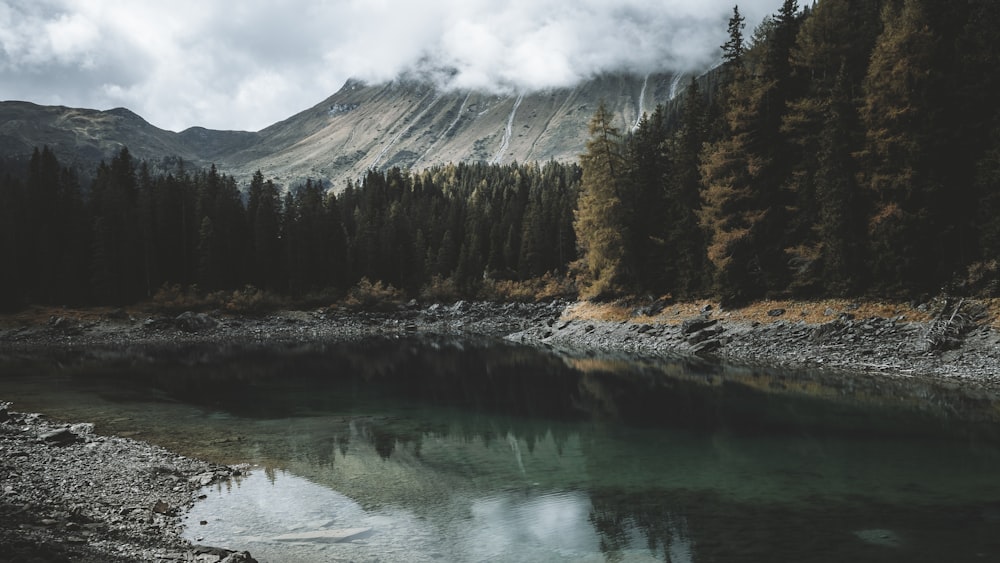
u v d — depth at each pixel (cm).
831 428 2152
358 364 4700
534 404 2844
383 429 2334
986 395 2603
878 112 4025
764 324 4491
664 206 6006
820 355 3812
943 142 3778
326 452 1978
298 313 9450
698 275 5478
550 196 11869
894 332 3647
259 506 1437
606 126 6147
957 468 1653
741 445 1975
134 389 3388
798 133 4756
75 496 1406
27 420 2367
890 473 1625
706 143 5281
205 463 1816
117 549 1042
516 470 1755
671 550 1155
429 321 9656
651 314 5722
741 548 1156
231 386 3509
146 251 8969
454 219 12188
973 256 3681
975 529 1224
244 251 9881
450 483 1634
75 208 8756
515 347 5925
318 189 12125
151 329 7800
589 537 1234
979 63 3781
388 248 10938
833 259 4231
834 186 4188
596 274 6462
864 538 1191
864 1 4962
